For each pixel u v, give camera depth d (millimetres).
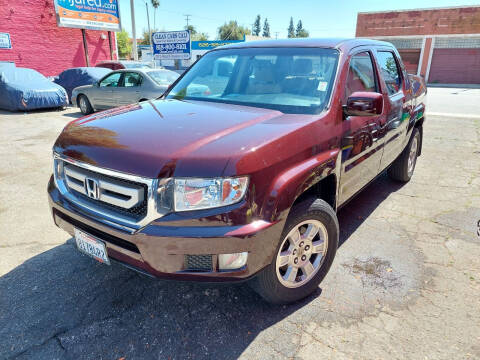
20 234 3482
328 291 2678
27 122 9703
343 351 2137
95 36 21266
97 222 2105
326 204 2471
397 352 2127
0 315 2402
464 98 16234
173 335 2262
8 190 4609
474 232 3586
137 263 2041
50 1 18781
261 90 2951
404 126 4145
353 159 2873
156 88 9453
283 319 2396
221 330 2303
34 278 2801
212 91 3209
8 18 17391
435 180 5086
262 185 1987
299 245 2408
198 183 1872
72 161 2236
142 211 1967
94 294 2629
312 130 2361
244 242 1928
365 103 2471
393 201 4348
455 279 2822
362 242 3385
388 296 2621
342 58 2881
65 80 13945
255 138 2072
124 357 2100
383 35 30328
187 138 2072
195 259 1977
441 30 28062
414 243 3375
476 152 6473
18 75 11664
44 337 2229
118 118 2555
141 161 1935
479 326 2330
